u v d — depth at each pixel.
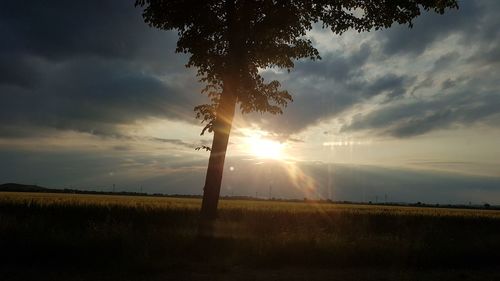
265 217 27.77
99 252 11.95
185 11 14.17
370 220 30.03
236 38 13.98
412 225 29.08
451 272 12.34
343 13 15.18
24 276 9.99
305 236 14.79
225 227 15.46
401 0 14.47
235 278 10.45
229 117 14.44
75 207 27.38
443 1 14.51
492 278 11.69
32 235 13.03
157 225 21.08
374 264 12.88
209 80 15.51
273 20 13.93
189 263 11.93
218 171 14.50
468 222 32.44
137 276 10.35
